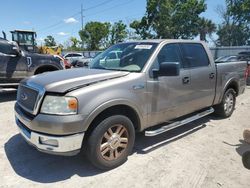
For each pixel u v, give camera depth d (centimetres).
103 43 6456
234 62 621
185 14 4922
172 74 388
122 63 435
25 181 346
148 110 406
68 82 344
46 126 324
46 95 333
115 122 363
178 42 477
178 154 426
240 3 4484
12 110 686
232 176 364
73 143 328
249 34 4762
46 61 841
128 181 348
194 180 353
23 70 794
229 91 613
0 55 747
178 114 469
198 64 507
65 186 336
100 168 368
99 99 340
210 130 542
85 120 329
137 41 471
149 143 466
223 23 4981
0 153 422
